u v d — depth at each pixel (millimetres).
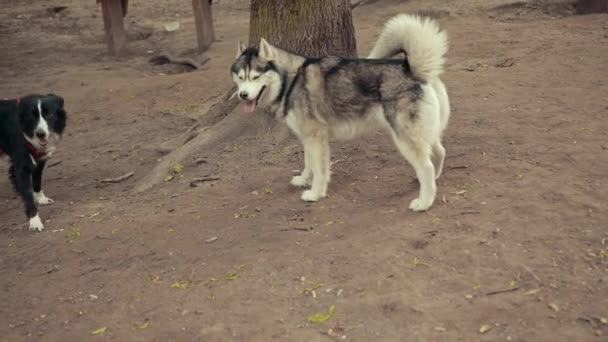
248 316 3611
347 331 3371
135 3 19688
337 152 6055
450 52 9484
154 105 8930
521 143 5512
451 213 4445
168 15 17625
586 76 7117
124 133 7980
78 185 6539
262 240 4484
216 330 3520
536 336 3152
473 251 3934
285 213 4887
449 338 3215
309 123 4938
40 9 18703
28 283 4387
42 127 5230
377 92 4594
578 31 9586
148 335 3568
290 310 3617
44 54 13383
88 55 13242
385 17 13305
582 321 3227
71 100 9531
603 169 4812
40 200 6039
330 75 4805
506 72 7746
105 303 3986
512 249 3908
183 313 3732
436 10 12992
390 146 5961
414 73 4453
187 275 4168
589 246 3854
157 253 4551
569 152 5176
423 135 4484
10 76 11438
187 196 5566
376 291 3680
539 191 4574
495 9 12484
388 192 5020
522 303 3414
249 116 6723
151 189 6039
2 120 5422
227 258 4297
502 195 4594
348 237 4328
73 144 7852
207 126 7219
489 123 6105
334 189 5234
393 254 4016
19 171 5398
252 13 6777
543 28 10188
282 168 5863
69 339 3641
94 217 5492
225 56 11539
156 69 11789
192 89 9359
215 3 18984
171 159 6484
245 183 5637
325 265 4016
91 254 4703
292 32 6562
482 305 3432
